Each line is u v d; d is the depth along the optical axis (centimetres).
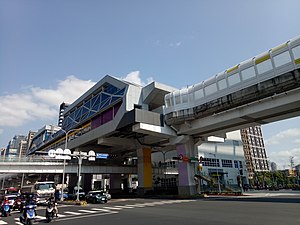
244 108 2981
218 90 3175
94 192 3353
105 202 3166
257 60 2778
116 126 3972
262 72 2705
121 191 6066
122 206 2453
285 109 2756
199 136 4066
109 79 4678
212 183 4669
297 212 1457
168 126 3847
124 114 3828
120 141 4619
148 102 4203
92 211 2059
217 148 7500
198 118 3541
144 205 2458
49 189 3181
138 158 4866
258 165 11175
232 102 2966
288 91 2545
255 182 9044
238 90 2905
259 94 2700
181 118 3553
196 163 4038
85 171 4791
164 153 6819
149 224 1228
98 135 4506
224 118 3194
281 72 2531
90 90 5388
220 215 1447
